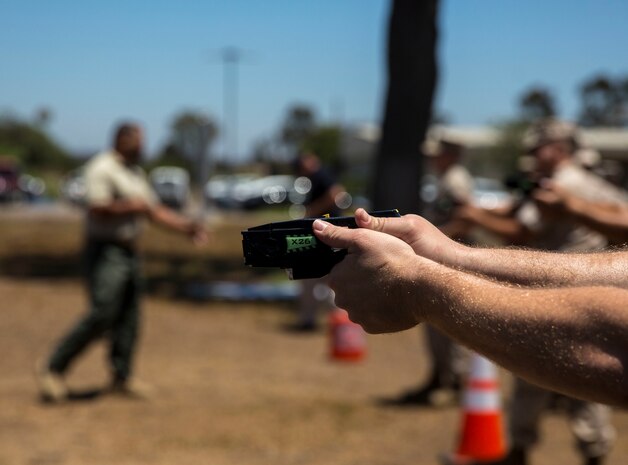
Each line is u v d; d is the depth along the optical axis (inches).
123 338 288.7
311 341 409.1
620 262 75.9
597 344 57.4
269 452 233.8
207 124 558.9
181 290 560.4
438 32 589.9
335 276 71.4
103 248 278.2
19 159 3164.4
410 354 380.2
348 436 249.9
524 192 203.6
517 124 1936.5
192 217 1241.4
